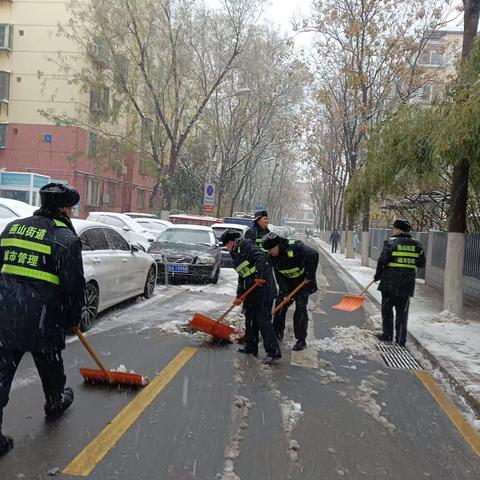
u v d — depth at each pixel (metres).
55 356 3.97
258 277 6.01
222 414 4.50
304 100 31.20
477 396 5.12
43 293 3.62
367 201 11.02
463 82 8.39
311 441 4.09
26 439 3.82
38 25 29.97
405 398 5.30
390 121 9.77
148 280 10.33
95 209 32.81
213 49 28.31
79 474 3.36
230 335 7.14
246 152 37.81
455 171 9.25
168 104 28.36
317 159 32.72
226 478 3.42
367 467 3.72
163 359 6.09
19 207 10.41
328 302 11.77
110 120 31.94
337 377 5.77
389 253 7.43
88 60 28.34
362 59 19.52
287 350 6.88
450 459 3.95
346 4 19.75
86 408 4.45
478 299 11.36
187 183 38.72
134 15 23.41
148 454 3.69
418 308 10.80
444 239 13.78
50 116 24.95
